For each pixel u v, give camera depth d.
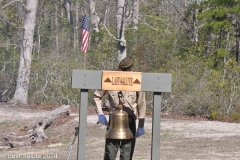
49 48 44.84
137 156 13.40
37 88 28.88
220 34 31.53
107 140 7.76
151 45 28.70
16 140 18.05
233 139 16.67
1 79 32.91
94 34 32.88
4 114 24.09
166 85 7.23
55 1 47.81
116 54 29.73
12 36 37.22
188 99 23.53
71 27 47.38
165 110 24.70
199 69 25.48
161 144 15.90
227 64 24.84
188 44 33.09
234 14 30.94
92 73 7.20
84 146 7.22
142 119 7.77
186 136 17.50
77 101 27.89
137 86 7.21
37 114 24.17
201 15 30.64
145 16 33.12
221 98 22.88
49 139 18.08
